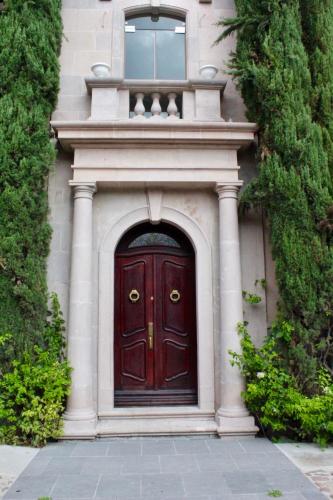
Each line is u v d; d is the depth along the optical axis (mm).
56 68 6223
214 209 6410
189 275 6637
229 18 6457
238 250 6066
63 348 5879
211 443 5367
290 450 5066
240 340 5785
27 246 5660
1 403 5309
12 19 6047
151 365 6406
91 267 5965
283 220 5758
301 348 5465
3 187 5711
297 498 3736
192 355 6453
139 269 6633
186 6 7027
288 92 5855
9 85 5930
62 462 4668
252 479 4176
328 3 6449
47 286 5934
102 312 6051
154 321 6508
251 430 5551
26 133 5852
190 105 6465
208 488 3967
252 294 6223
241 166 6512
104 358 5961
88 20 6910
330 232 5707
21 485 4051
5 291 5527
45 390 5355
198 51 6883
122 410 5918
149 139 6051
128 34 7062
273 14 6102
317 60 6219
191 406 6191
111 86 6363
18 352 5484
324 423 5125
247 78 6055
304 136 5812
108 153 6164
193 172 6160
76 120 6422
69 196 6316
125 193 6379
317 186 5637
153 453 4973
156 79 6969
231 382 5719
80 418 5465
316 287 5551
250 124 6090
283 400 5328
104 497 3789
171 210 6379
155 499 3742
